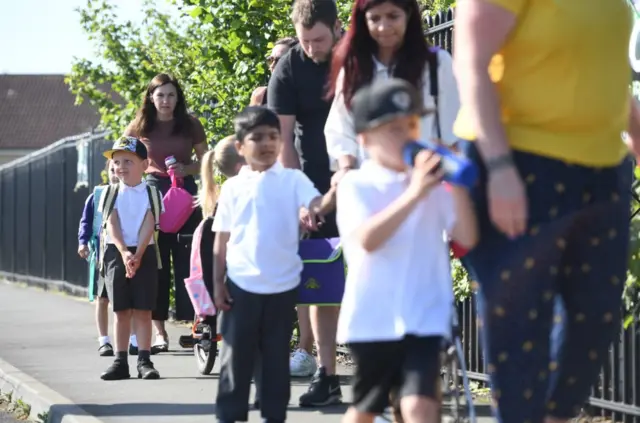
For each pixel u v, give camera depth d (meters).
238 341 7.01
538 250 4.86
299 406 8.46
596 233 4.95
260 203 7.05
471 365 9.34
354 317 5.34
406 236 5.30
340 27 8.35
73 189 23.19
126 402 9.20
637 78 7.07
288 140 8.30
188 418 8.43
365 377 5.43
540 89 4.86
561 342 5.09
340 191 5.39
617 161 4.94
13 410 10.23
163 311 12.37
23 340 14.47
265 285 7.00
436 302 5.32
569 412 5.10
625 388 7.82
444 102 6.71
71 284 23.89
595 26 4.80
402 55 6.64
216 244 7.16
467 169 4.77
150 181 12.28
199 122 12.61
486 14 4.80
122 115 20.73
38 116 72.69
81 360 12.20
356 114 5.30
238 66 13.02
